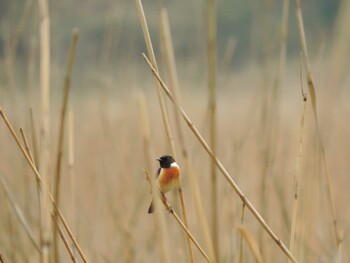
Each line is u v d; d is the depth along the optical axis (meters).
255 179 13.55
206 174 12.88
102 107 13.73
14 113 11.69
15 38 11.30
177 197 9.77
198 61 15.16
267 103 10.48
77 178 14.11
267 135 10.39
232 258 9.29
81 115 16.42
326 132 13.36
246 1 41.66
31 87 10.81
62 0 28.09
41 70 5.41
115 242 11.88
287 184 13.82
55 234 5.99
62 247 11.36
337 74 8.86
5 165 13.51
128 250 10.80
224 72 13.57
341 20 7.00
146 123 5.68
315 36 13.23
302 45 7.34
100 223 12.54
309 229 9.61
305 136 9.65
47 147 5.62
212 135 5.42
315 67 11.53
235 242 9.43
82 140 15.50
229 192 10.92
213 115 5.38
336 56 8.13
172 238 11.10
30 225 10.81
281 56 10.06
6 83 12.14
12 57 11.43
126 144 13.65
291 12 36.38
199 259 11.73
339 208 13.67
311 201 9.38
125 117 14.20
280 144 14.97
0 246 10.10
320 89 12.58
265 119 10.47
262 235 9.85
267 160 10.39
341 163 15.02
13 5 13.50
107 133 13.56
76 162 14.81
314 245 11.22
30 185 11.27
